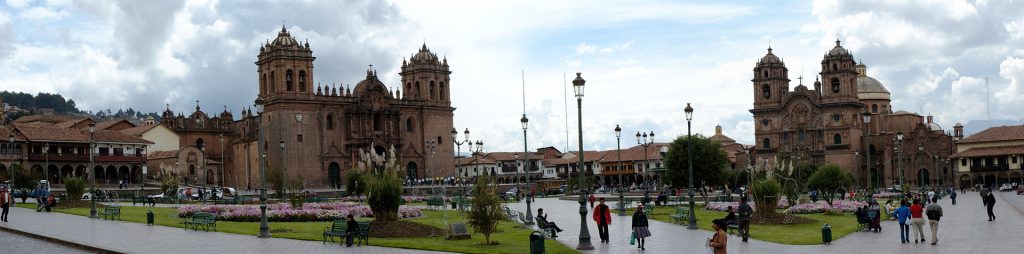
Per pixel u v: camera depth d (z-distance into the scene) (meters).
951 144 175.00
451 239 45.12
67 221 60.34
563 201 106.81
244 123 168.25
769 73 190.25
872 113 193.62
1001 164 160.12
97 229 52.94
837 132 181.88
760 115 190.62
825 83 183.75
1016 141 162.00
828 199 85.81
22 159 137.00
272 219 60.06
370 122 166.75
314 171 160.38
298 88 159.88
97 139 147.12
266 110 160.25
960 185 165.12
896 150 178.25
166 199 96.50
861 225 52.09
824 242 43.25
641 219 41.06
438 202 83.69
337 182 163.50
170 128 184.75
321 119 162.25
